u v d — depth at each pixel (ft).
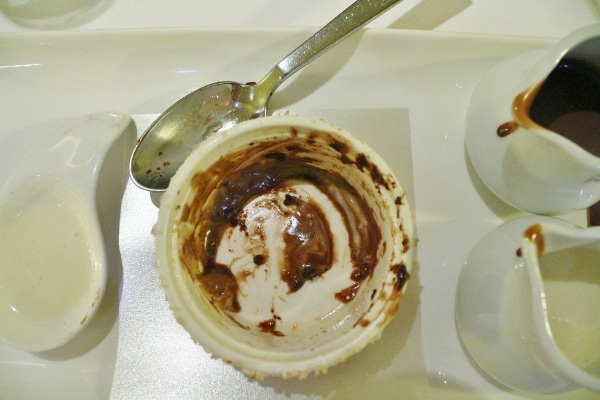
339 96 0.67
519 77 0.54
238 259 0.62
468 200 0.64
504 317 0.50
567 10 0.69
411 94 0.67
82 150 0.60
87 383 0.59
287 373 0.48
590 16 0.68
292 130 0.55
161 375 0.58
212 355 0.48
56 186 0.60
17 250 0.60
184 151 0.64
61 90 0.67
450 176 0.65
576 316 0.52
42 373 0.60
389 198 0.53
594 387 0.41
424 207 0.64
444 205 0.64
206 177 0.56
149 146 0.62
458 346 0.59
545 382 0.48
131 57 0.67
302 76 0.67
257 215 0.64
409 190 0.64
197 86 0.67
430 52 0.66
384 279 0.52
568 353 0.50
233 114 0.65
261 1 0.69
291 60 0.63
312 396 0.58
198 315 0.50
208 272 0.60
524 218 0.53
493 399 0.58
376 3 0.62
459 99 0.67
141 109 0.67
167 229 0.52
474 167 0.61
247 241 0.63
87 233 0.59
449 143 0.66
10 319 0.58
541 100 0.56
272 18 0.69
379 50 0.67
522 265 0.48
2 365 0.60
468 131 0.61
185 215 0.55
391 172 0.53
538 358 0.46
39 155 0.61
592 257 0.52
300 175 0.65
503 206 0.64
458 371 0.59
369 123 0.66
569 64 0.57
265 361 0.48
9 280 0.59
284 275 0.62
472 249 0.58
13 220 0.60
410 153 0.65
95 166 0.60
